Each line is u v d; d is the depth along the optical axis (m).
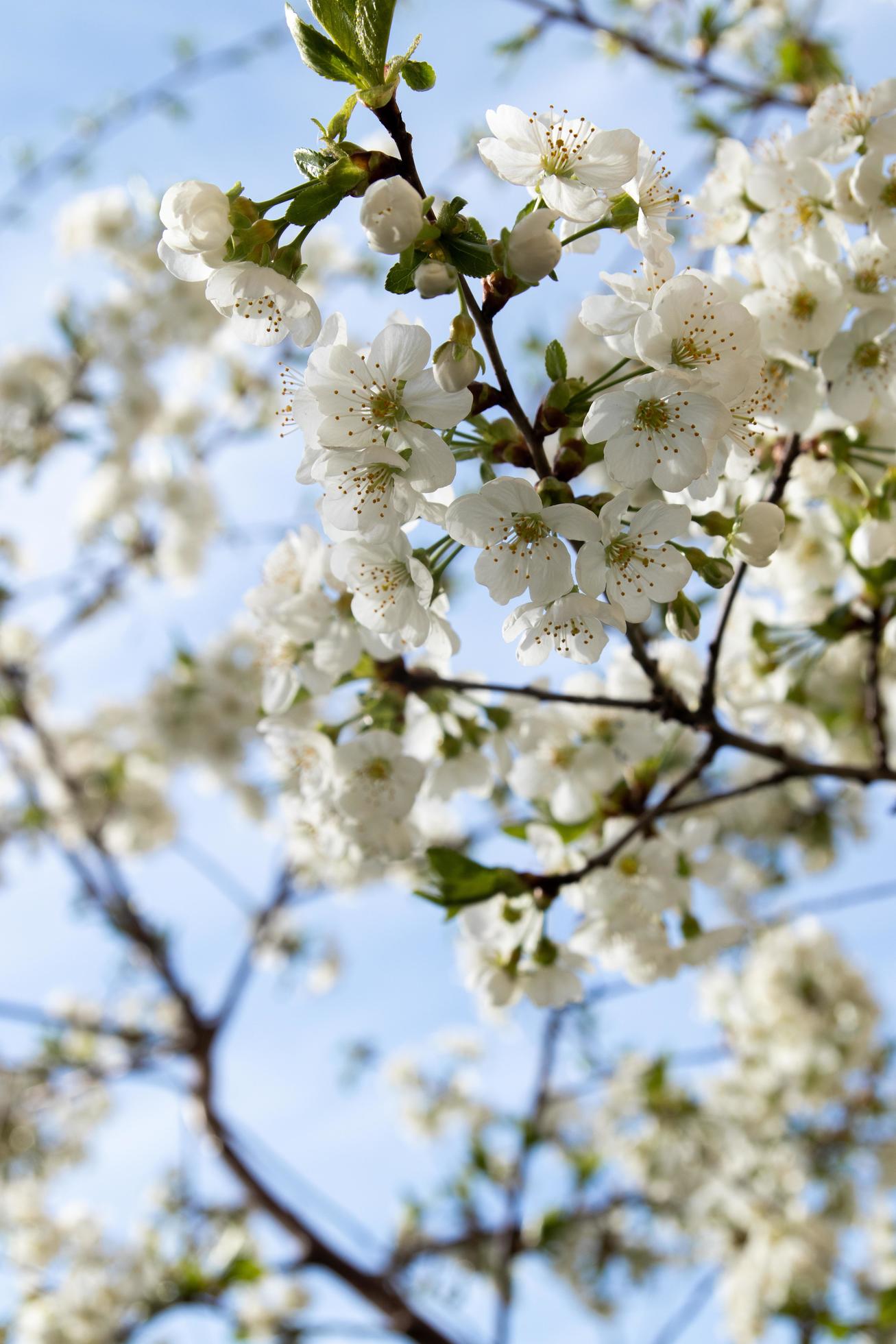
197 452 1.98
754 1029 1.65
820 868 1.35
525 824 0.73
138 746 2.04
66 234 1.87
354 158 0.60
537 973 0.71
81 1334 1.62
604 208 0.61
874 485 0.71
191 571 1.95
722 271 0.69
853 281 0.67
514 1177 1.63
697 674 0.74
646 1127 1.82
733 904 1.59
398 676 0.70
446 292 0.59
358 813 0.69
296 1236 1.62
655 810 0.71
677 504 0.61
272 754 0.71
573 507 0.60
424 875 0.73
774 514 0.63
